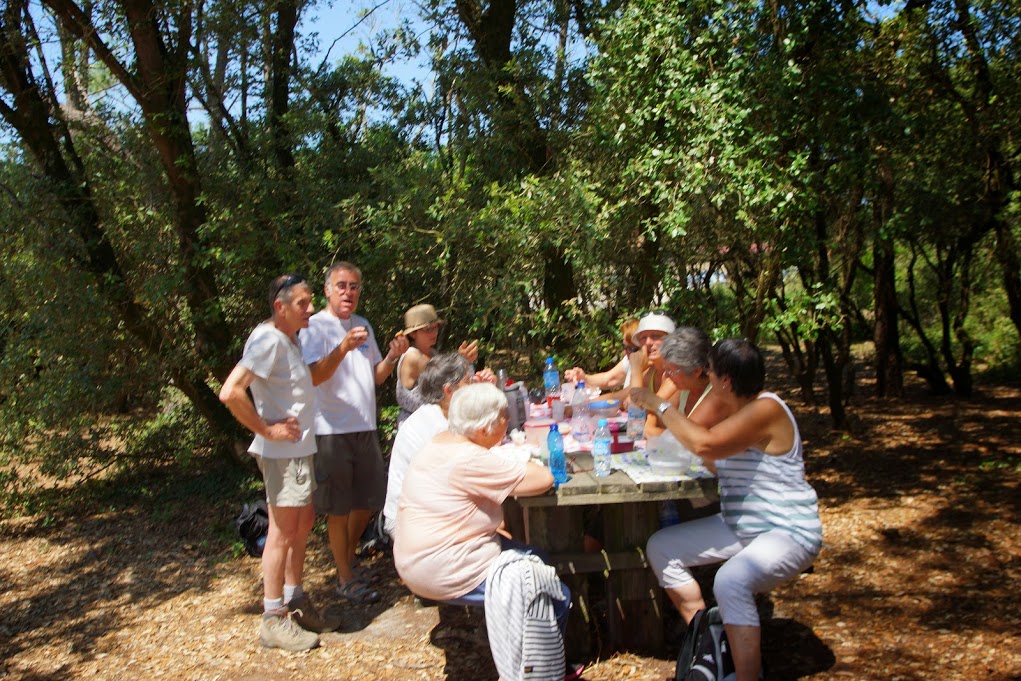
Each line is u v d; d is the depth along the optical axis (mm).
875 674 3994
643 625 4246
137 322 7910
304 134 8469
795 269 7676
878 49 7980
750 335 6738
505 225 6578
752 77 5859
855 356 15602
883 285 11438
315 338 5141
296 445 4535
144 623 5195
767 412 3621
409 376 5441
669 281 6938
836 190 6371
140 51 7430
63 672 4582
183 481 8672
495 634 3502
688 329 4125
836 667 4090
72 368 7855
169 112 7391
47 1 7246
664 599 4816
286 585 4777
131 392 8250
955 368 11641
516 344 7848
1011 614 4551
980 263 12812
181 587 5781
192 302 7867
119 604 5562
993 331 14477
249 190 7672
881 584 5109
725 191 5727
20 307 7895
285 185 7828
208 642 4812
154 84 7434
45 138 7758
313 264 7430
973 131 8898
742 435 3615
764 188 5602
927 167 9648
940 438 8898
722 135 5641
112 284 7645
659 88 6129
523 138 7938
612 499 3818
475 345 5469
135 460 8906
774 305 6566
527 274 7230
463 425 3703
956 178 9984
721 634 3615
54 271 7641
